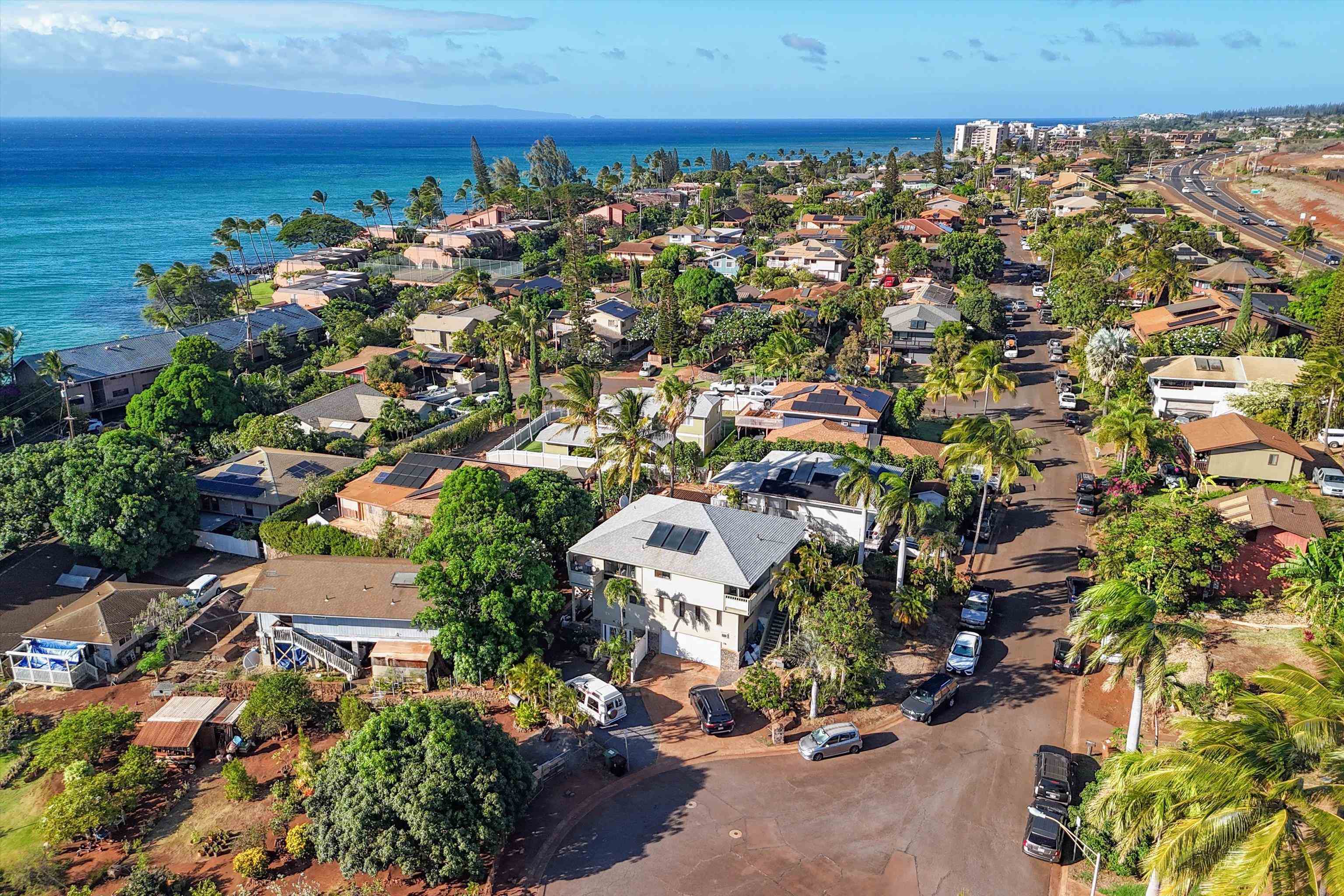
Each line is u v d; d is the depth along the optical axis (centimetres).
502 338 11350
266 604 5081
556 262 19312
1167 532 5066
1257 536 5078
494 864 3584
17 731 4606
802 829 3719
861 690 4503
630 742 4350
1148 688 3409
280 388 10144
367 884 3500
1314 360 7162
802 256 15950
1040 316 12938
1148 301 12106
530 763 4091
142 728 4406
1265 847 2197
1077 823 3550
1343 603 4391
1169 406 7962
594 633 5272
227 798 4066
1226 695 4044
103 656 5256
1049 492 7169
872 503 5675
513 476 6981
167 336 11681
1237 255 14512
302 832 3656
